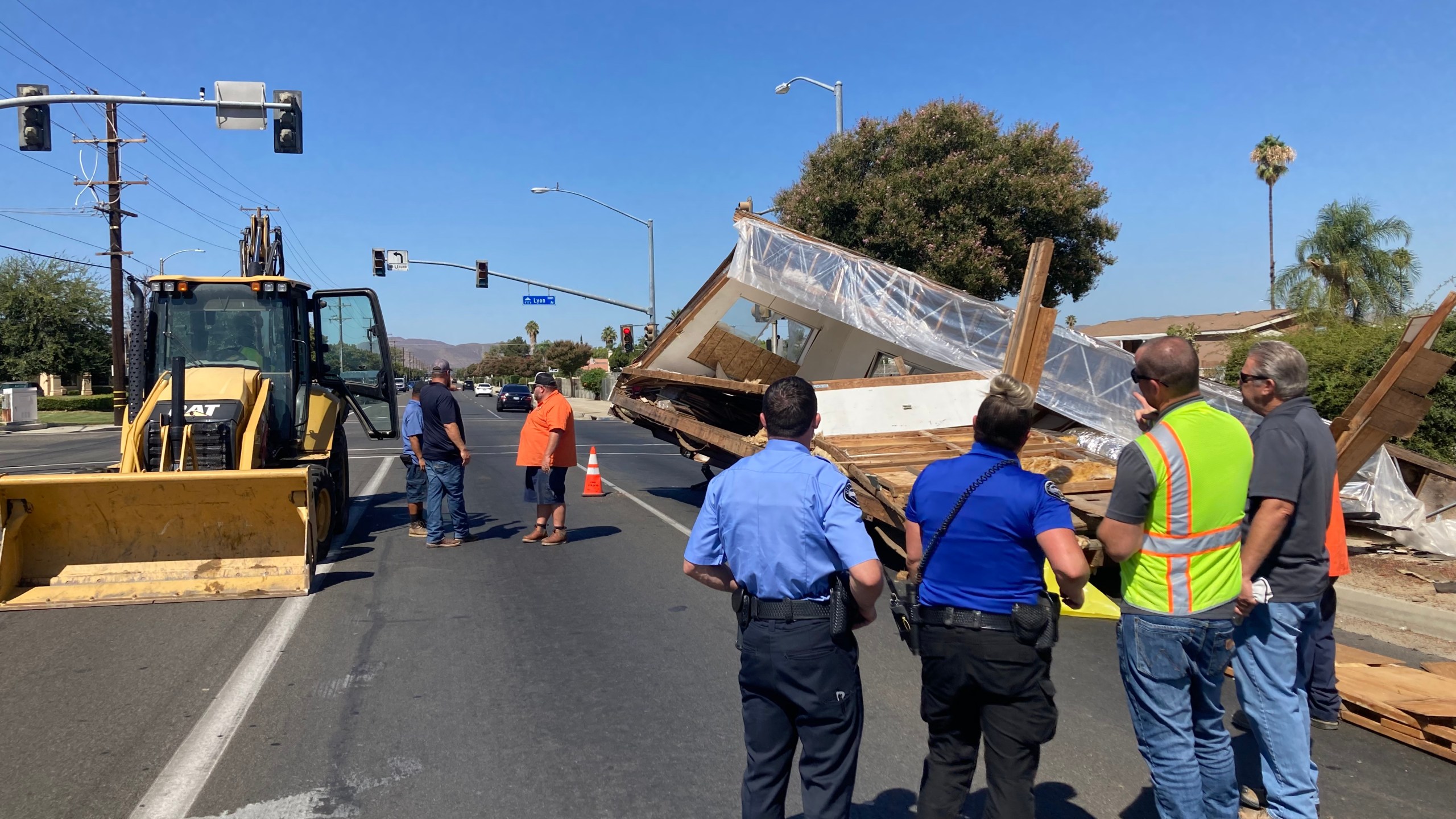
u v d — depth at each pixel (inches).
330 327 415.8
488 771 165.8
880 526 311.9
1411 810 153.2
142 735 180.1
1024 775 116.3
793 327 576.4
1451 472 362.6
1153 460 120.7
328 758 170.6
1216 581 121.3
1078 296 761.0
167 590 278.2
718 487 121.0
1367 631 254.5
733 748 176.2
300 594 287.6
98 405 1659.7
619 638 248.1
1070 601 117.8
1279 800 136.8
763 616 115.1
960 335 407.8
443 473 369.4
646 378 493.0
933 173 669.3
